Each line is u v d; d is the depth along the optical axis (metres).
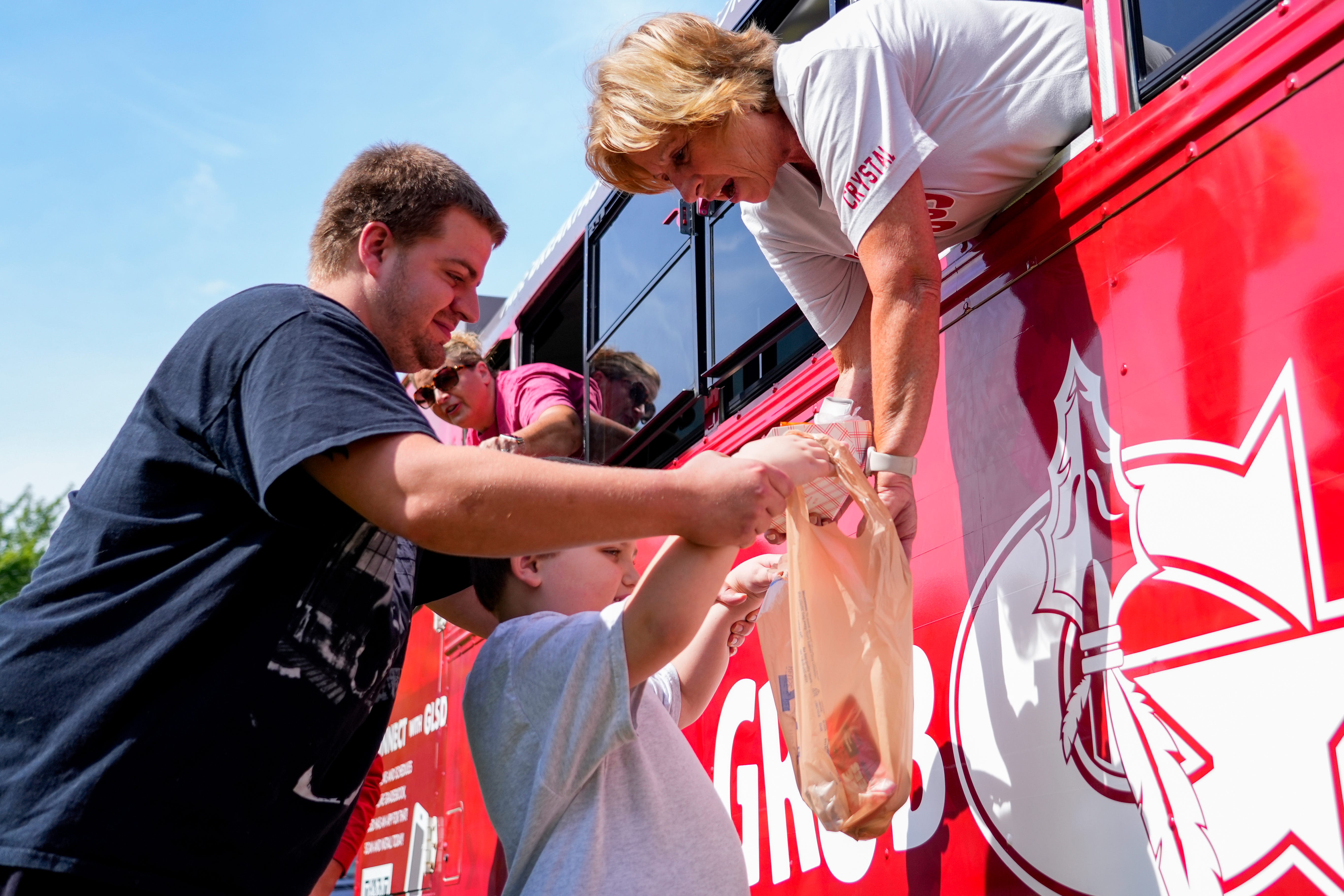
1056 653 1.48
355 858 3.72
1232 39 1.40
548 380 3.62
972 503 1.69
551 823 1.36
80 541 1.30
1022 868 1.49
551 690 1.37
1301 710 1.14
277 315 1.31
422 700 4.32
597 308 3.42
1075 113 1.66
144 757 1.19
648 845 1.34
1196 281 1.35
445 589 1.84
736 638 1.84
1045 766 1.47
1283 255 1.24
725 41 1.78
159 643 1.22
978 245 1.77
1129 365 1.43
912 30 1.67
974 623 1.65
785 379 2.44
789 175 1.90
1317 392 1.18
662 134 1.75
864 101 1.59
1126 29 1.56
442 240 1.56
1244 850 1.18
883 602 1.46
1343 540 1.13
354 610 1.35
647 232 3.11
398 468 1.20
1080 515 1.48
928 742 1.71
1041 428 1.57
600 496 1.20
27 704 1.21
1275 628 1.18
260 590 1.27
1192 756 1.26
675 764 1.46
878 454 1.60
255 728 1.24
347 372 1.26
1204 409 1.31
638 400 3.04
